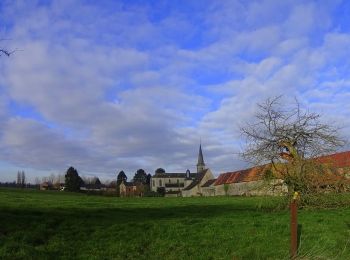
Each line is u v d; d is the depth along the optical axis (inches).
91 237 677.9
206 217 965.2
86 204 1414.9
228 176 4837.6
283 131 1122.0
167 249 617.9
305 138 1122.0
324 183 1120.2
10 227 690.8
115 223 812.0
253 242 673.6
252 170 1242.6
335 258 552.7
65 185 5064.0
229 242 672.4
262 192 1162.6
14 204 1203.9
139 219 899.4
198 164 7829.7
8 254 527.5
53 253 563.5
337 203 1125.1
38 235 651.5
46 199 1675.7
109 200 1923.0
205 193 5457.7
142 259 559.5
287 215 999.0
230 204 1521.9
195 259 569.3
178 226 796.0
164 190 6953.7
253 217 962.1
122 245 627.5
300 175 1106.1
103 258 553.9
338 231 761.0
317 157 1120.8
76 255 564.4
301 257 555.2
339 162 1147.3
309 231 757.3
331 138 1113.4
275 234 733.9
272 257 576.7
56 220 806.5
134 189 5762.8
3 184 5467.5
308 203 1123.9
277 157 1128.8
